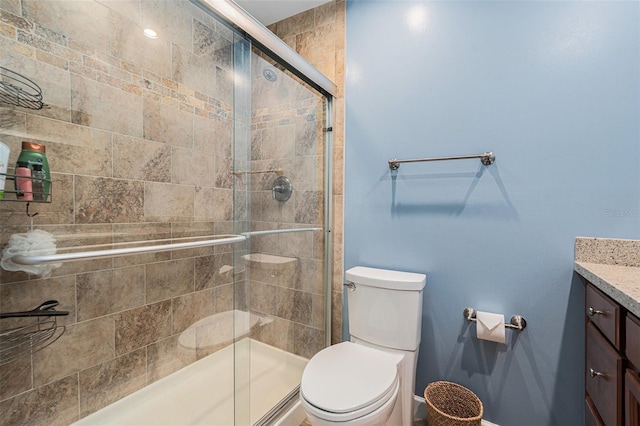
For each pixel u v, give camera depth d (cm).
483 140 130
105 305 133
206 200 175
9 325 106
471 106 132
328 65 171
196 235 171
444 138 139
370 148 158
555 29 116
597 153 110
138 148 144
